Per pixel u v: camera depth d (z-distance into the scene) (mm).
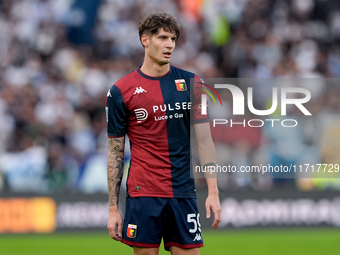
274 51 50938
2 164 34844
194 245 13133
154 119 13023
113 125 13336
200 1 52094
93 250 26484
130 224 13141
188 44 50250
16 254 25469
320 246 27359
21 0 49969
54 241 29141
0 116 40656
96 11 50062
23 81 45031
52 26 49250
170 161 13062
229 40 51281
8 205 30578
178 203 13062
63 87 44969
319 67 50938
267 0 53750
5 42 48281
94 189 33219
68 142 39250
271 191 31844
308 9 54000
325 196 32062
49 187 33375
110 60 48469
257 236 30500
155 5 51406
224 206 31719
